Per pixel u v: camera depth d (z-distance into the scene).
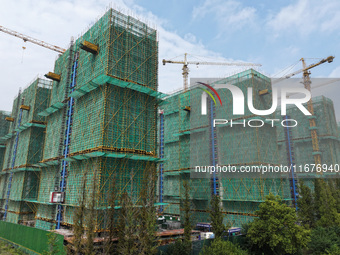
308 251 47.69
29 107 85.31
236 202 69.25
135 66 57.09
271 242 40.25
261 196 64.06
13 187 86.00
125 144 52.38
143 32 61.22
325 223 55.09
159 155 103.12
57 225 56.03
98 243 40.53
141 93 58.28
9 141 102.62
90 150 50.72
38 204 70.06
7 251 42.47
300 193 61.03
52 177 66.19
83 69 61.44
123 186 50.34
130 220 33.94
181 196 83.31
